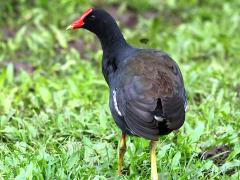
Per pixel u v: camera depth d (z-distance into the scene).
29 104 13.93
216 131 12.19
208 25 18.20
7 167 10.79
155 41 17.16
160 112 9.72
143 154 11.05
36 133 12.25
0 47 17.31
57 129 12.45
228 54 16.94
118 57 11.06
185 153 11.31
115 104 10.28
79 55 16.77
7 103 13.40
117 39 11.14
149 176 10.81
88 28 11.38
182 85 10.31
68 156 11.00
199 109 13.30
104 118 12.25
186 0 20.28
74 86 13.94
